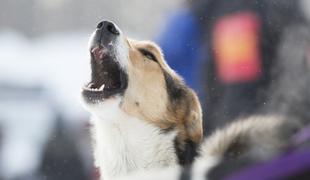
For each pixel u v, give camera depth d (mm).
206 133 8562
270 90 7293
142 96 7008
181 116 6945
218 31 8773
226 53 8555
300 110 4469
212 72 8781
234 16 8625
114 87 6965
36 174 11891
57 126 12391
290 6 8359
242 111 8180
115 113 6898
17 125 15469
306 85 4930
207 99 8703
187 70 9312
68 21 41750
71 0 42094
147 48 7293
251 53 8250
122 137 6977
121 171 6996
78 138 12312
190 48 9219
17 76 18328
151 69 7141
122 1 35594
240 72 8297
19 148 14672
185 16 9359
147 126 6945
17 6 42688
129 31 32969
